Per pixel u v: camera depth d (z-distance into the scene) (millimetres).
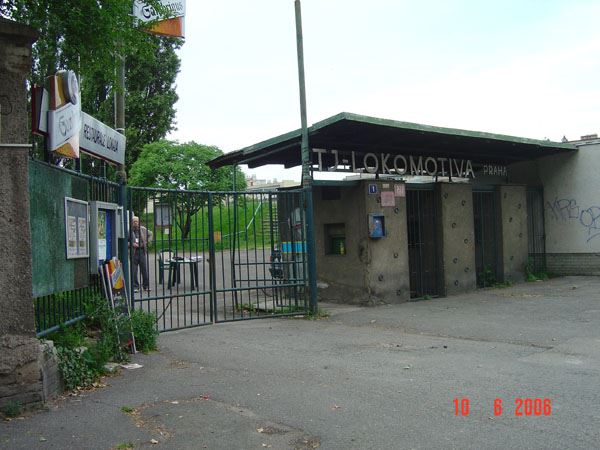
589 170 15328
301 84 10594
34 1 6801
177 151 27594
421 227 13016
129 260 8977
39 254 5660
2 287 5020
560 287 13531
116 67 8219
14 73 5133
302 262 10617
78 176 6871
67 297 6594
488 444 4262
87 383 5941
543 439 4332
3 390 4977
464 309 10844
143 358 7270
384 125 10430
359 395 5551
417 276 12836
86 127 7664
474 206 14383
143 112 28047
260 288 10328
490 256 14570
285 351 7633
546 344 7688
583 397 5328
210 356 7359
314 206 12422
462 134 11820
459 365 6680
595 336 8078
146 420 4906
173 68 29016
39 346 5199
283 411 5109
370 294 11445
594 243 15273
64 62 7977
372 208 11477
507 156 15562
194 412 5105
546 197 16094
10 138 5090
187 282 14586
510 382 5898
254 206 10617
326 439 4441
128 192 8766
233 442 4406
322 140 11320
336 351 7582
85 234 7000
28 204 5184
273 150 11719
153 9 8062
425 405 5203
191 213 9688
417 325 9383
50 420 4891
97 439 4469
